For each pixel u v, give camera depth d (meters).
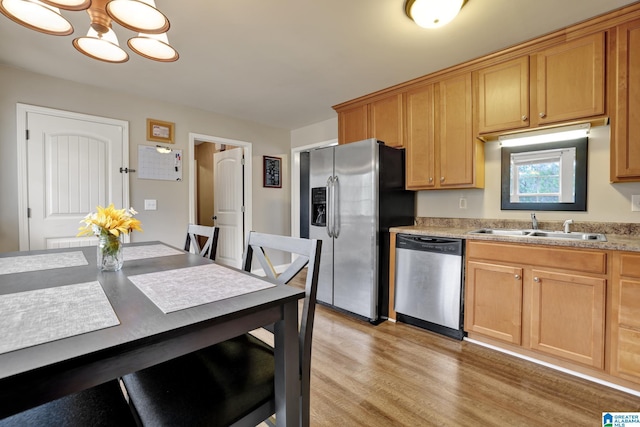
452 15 1.75
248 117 4.00
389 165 2.77
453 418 1.46
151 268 1.30
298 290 0.99
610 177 1.93
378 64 2.50
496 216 2.64
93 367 0.60
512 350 2.06
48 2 1.09
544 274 1.87
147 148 3.25
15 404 0.53
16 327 0.69
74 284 1.05
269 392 0.95
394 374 1.84
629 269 1.60
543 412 1.50
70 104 2.79
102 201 2.96
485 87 2.42
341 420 1.46
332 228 2.89
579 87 2.01
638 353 1.57
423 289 2.45
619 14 1.82
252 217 4.24
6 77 2.50
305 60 2.42
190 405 0.85
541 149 2.41
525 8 1.79
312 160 3.12
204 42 2.15
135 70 2.58
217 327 0.78
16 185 2.55
